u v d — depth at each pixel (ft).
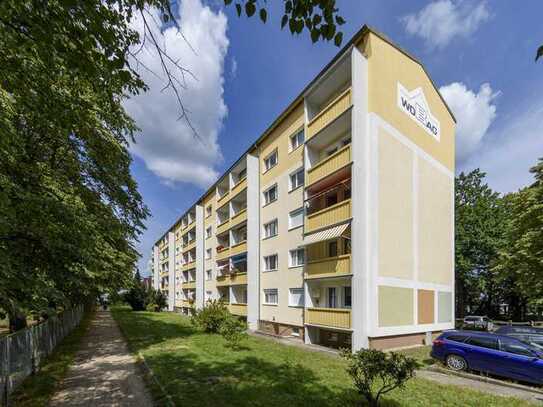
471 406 24.26
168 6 11.10
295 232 66.44
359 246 47.19
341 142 58.34
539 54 9.94
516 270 76.74
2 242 23.57
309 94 62.03
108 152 44.52
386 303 49.57
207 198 133.08
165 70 11.83
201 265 132.77
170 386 26.58
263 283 78.48
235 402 23.07
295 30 10.94
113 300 67.77
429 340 57.11
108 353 42.75
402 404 23.57
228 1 10.39
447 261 66.18
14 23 12.06
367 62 52.24
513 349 32.73
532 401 25.93
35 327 31.96
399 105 56.90
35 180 30.78
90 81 15.47
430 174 63.77
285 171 71.87
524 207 75.51
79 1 10.91
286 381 28.63
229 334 50.01
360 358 21.35
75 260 30.12
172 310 175.73
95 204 45.73
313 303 58.65
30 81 16.76
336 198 60.49
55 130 27.84
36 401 23.41
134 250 68.95
